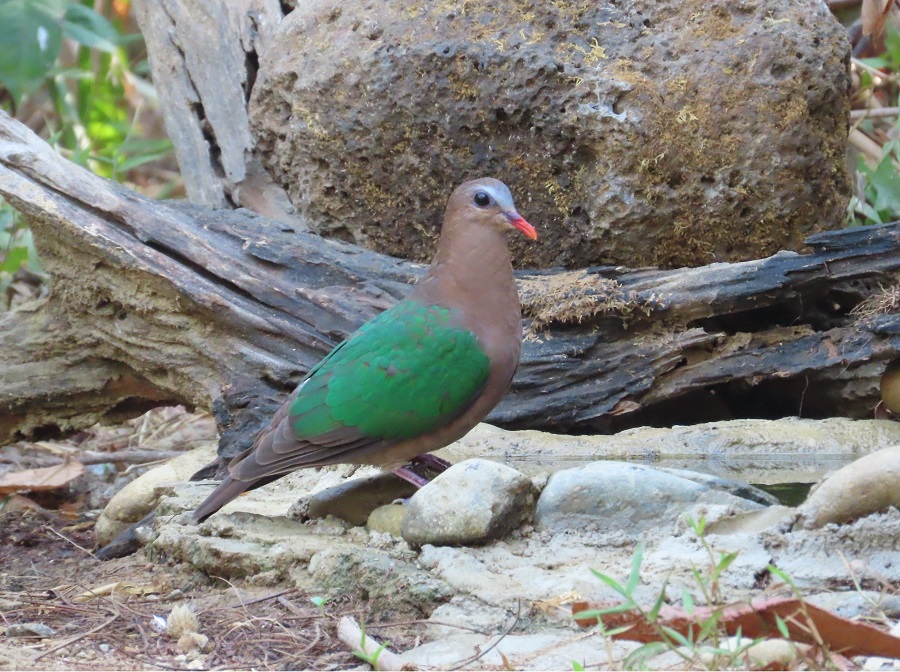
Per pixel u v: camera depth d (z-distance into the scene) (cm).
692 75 1081
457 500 757
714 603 597
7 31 1534
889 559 676
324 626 706
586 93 1078
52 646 702
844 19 1608
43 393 1155
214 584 811
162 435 1470
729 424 1035
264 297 1083
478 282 872
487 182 877
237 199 1330
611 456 1002
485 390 872
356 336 870
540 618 668
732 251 1119
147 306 1095
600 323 1073
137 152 1934
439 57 1113
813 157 1098
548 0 1112
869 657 580
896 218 1390
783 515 719
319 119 1182
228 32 1365
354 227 1213
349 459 854
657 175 1086
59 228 1084
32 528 1110
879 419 1052
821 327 1112
